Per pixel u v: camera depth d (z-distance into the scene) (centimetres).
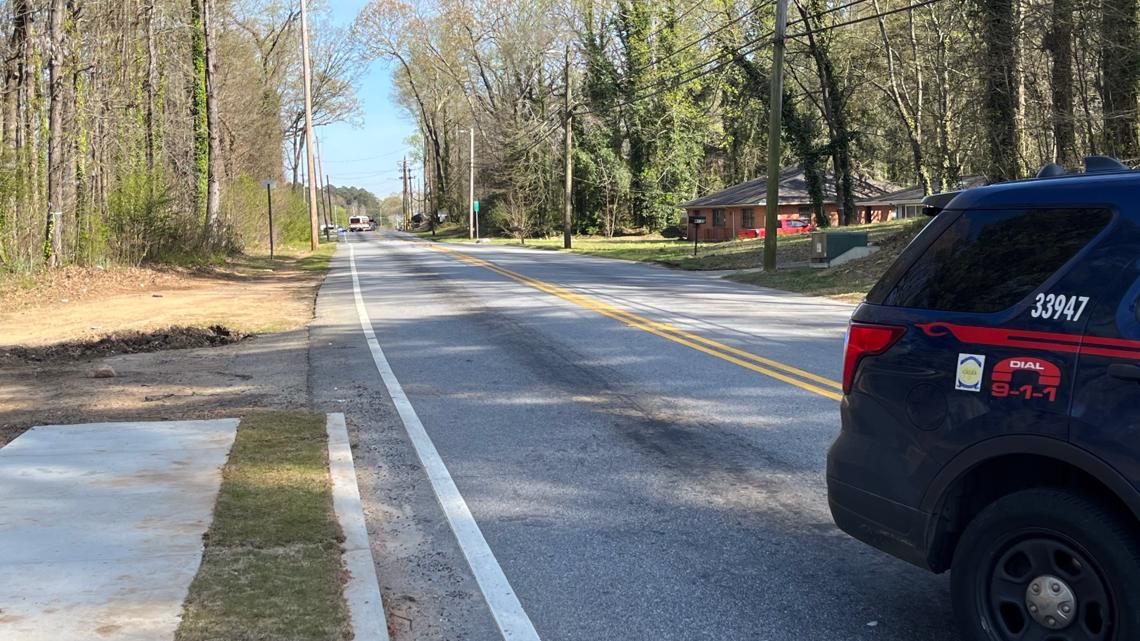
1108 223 328
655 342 1243
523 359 1123
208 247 3077
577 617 416
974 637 339
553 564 479
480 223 8275
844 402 400
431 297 1966
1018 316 337
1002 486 357
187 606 392
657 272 2816
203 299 1912
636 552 493
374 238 8675
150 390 920
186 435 707
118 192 2497
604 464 662
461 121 9006
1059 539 315
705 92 6681
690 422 781
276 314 1628
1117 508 308
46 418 780
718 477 625
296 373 1030
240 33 4781
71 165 2234
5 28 2028
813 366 1037
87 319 1503
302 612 390
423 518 555
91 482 577
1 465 617
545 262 3453
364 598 411
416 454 694
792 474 627
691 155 6931
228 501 539
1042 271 339
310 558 453
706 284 2306
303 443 686
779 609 421
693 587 447
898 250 2166
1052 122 1922
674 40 6019
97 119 2384
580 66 6675
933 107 4094
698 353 1142
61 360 1109
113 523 499
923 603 425
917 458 360
